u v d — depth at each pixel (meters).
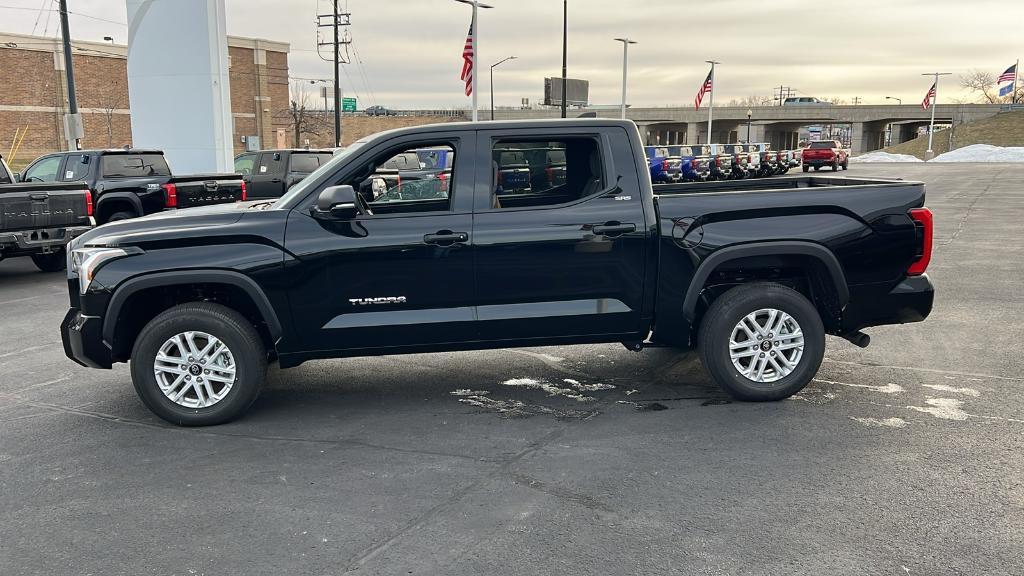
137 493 4.06
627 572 3.19
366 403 5.54
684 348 5.63
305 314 5.06
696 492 3.95
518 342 5.26
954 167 49.62
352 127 80.94
